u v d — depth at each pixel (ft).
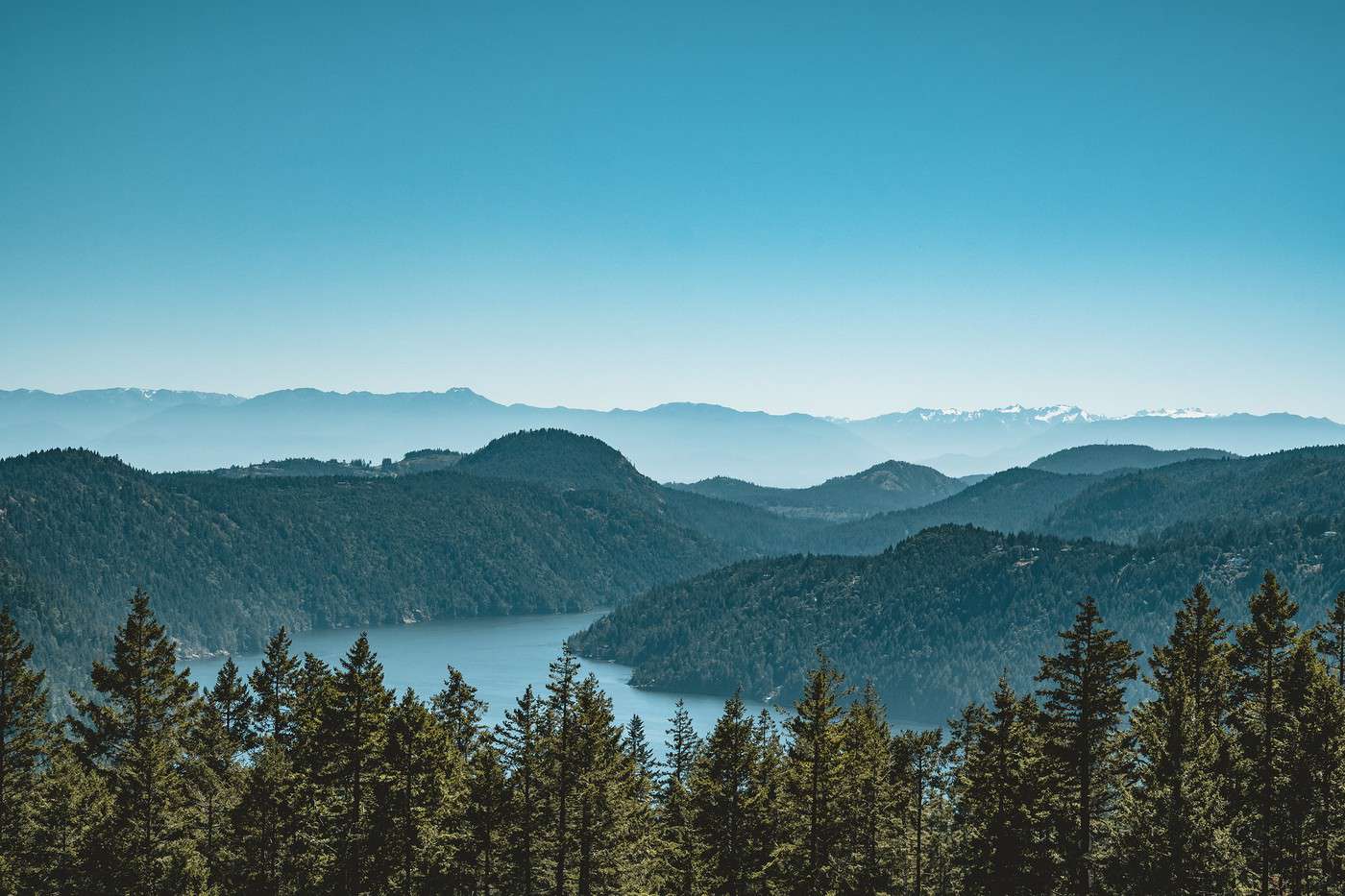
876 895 269.03
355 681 244.01
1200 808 223.92
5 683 264.72
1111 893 227.81
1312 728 222.28
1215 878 218.38
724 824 252.01
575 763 248.11
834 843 267.18
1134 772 231.09
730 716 256.73
